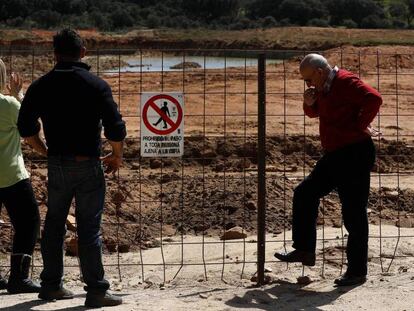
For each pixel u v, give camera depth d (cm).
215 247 1102
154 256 1080
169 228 1223
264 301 809
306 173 1684
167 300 807
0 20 9850
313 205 851
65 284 913
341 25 10175
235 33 7956
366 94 813
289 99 2848
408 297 811
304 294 832
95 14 9819
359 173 838
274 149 1881
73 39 751
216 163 1750
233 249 1085
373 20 9938
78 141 748
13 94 856
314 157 1866
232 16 11112
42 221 1155
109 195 1353
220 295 827
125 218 1256
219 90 3031
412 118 2531
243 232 1148
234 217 1243
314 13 10369
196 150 1800
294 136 1950
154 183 1479
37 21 9606
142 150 856
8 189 830
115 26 9994
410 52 3884
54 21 9588
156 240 1161
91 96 741
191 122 2342
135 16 10444
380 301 800
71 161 750
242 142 1848
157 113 852
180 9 11256
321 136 851
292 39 7175
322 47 6706
